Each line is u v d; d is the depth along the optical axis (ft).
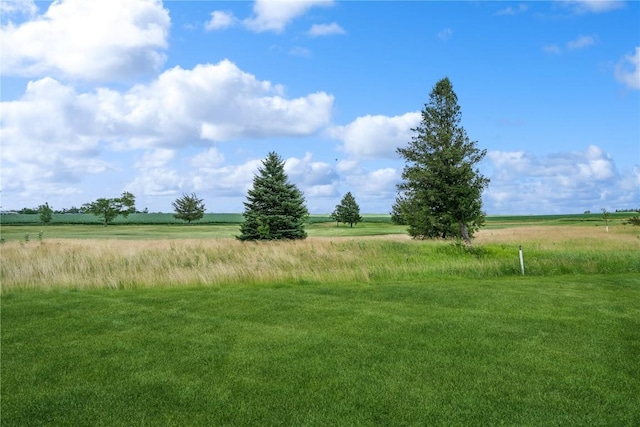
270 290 43.88
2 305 37.55
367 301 37.45
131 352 24.75
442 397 18.30
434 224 112.98
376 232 209.15
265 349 24.80
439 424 16.19
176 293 42.96
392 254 73.92
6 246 78.48
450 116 115.96
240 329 29.01
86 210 299.17
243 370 21.74
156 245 87.35
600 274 55.26
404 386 19.43
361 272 53.57
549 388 19.03
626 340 25.53
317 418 16.78
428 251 79.15
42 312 34.78
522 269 55.62
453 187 106.32
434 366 21.70
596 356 22.84
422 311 33.30
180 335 27.86
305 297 39.63
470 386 19.33
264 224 110.83
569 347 24.29
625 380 19.77
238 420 16.79
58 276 50.24
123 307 36.37
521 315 31.63
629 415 16.66
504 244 99.71
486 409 17.22
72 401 18.65
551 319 30.37
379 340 26.00
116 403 18.42
